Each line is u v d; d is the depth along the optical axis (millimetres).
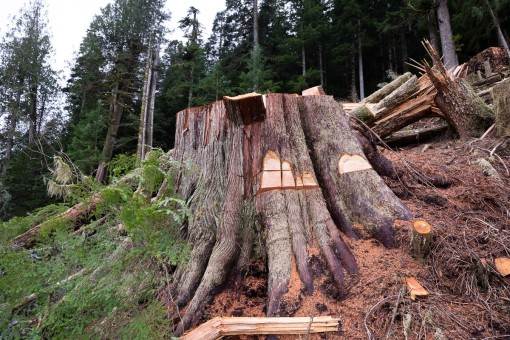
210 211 2615
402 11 15383
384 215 2367
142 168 2750
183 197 2896
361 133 3168
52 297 2143
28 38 20406
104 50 17875
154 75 15070
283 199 2455
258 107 2707
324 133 2865
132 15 17750
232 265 2311
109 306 1902
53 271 2057
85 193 2527
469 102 4602
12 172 14969
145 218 2184
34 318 2061
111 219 2387
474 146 4078
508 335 1603
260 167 2604
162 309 2082
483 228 2375
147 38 17297
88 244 2244
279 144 2676
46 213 3129
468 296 1885
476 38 13352
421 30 18766
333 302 1918
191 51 20766
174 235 2492
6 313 2006
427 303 1817
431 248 2152
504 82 4230
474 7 11984
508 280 1914
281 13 25922
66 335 1862
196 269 2332
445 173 3283
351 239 2340
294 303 1904
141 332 1729
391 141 5297
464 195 2859
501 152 3785
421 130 5398
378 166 3057
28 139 17641
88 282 1947
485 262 2000
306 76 19406
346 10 20953
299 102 3004
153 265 2260
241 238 2424
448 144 4648
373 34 22672
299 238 2258
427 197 2783
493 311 1750
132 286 2064
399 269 2043
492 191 2891
